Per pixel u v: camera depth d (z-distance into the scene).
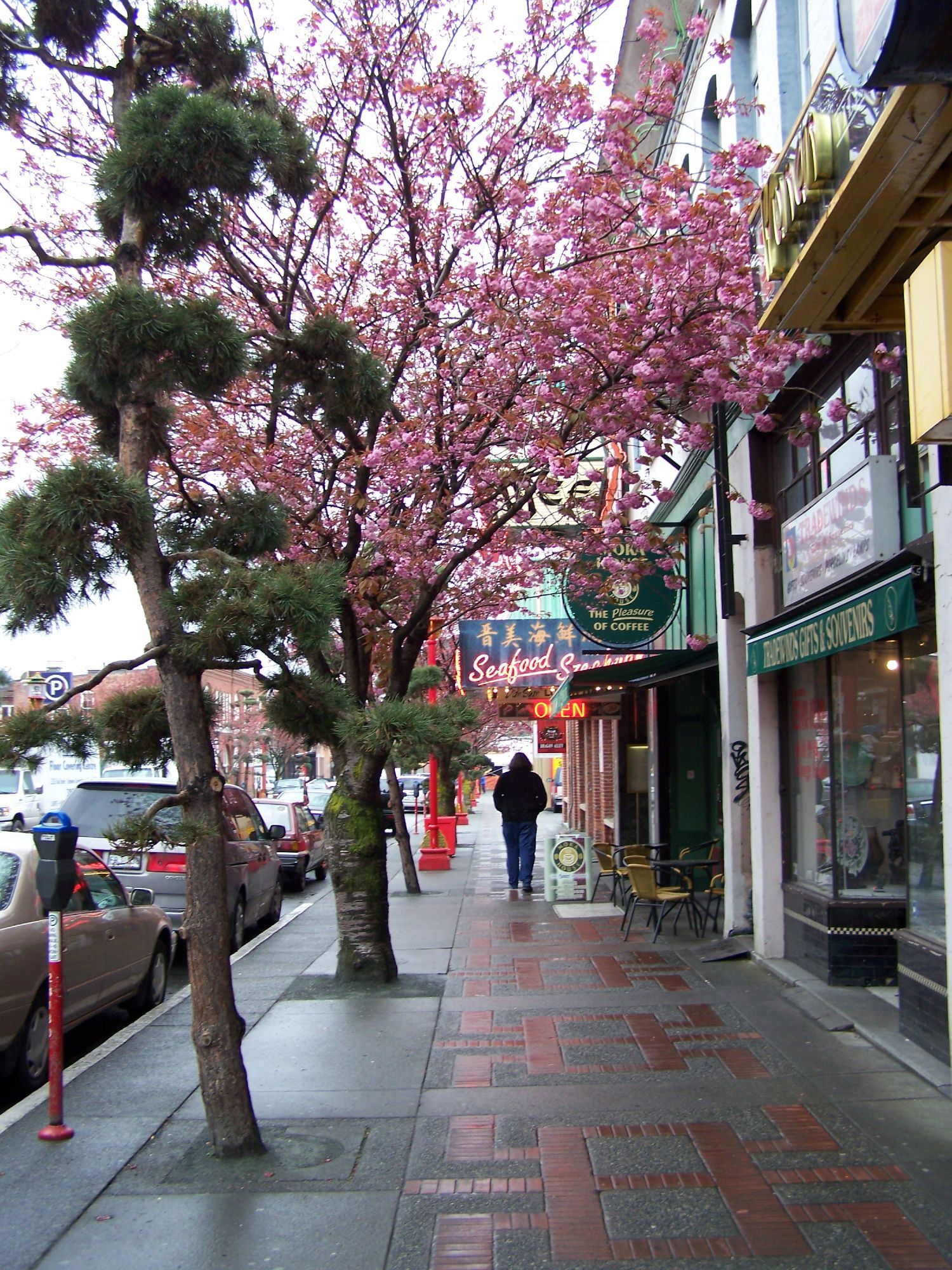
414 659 9.88
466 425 9.99
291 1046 7.54
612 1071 6.79
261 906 13.84
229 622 5.12
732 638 10.85
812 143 5.30
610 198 9.12
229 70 7.88
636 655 15.28
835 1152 5.35
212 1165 5.38
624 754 18.41
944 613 5.76
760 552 10.07
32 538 4.89
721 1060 6.92
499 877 18.67
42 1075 7.04
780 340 8.34
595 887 14.97
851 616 6.90
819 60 8.81
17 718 5.49
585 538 10.39
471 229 10.30
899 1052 6.80
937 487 5.11
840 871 8.68
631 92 14.23
